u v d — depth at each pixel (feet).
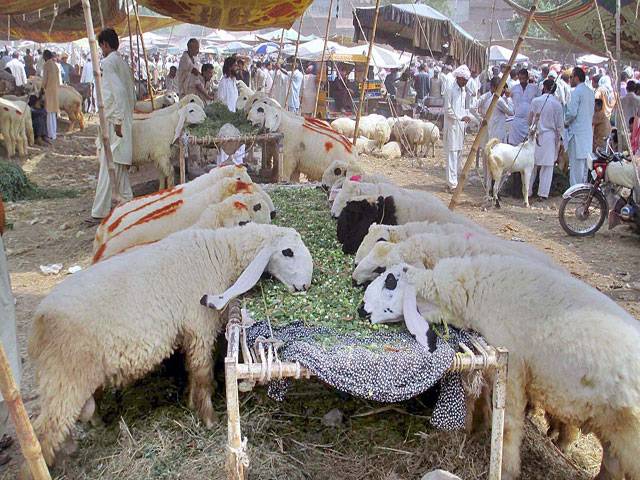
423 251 13.76
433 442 12.18
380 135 52.80
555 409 10.80
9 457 12.49
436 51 61.31
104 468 11.64
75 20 48.39
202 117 29.55
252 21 35.91
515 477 11.28
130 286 11.87
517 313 11.21
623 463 10.24
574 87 36.55
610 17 34.71
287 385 12.09
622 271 24.54
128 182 29.07
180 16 35.14
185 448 11.98
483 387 12.26
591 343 10.21
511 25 136.26
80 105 58.44
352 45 88.58
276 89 60.34
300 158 31.07
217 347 13.92
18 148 45.88
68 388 11.25
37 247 25.99
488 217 32.68
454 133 38.29
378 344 11.25
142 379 14.12
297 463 11.76
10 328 11.80
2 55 83.82
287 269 13.62
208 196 19.27
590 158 29.35
